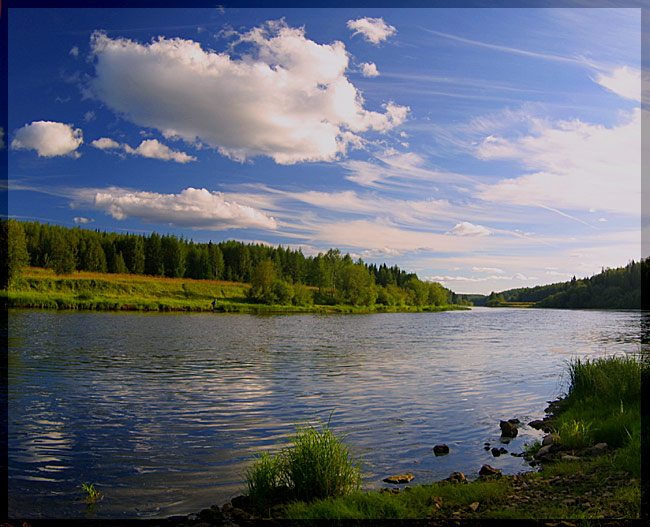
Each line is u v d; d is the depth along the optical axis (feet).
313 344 124.57
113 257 440.45
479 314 428.97
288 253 579.89
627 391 46.62
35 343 106.73
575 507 21.95
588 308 542.16
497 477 29.50
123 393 57.47
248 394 57.93
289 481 26.66
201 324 191.42
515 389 63.87
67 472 31.19
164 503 26.12
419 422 45.62
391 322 261.24
